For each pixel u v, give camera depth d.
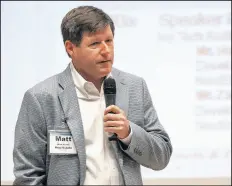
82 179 3.71
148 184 7.27
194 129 7.30
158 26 7.35
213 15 7.36
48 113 3.83
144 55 7.33
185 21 7.35
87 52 3.68
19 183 3.82
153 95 7.31
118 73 4.09
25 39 7.27
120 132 3.62
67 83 3.90
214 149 7.29
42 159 3.89
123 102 3.90
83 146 3.75
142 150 3.75
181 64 7.33
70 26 3.71
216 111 7.32
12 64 7.24
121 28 7.34
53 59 7.29
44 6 7.32
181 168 7.27
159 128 4.05
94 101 3.92
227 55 7.34
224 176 7.28
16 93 7.22
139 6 7.36
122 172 3.79
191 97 7.32
